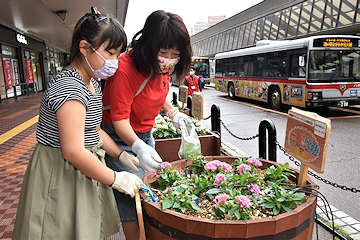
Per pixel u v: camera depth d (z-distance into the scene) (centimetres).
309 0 1533
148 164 161
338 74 889
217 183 179
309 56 873
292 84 962
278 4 1806
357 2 1238
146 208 158
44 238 133
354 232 257
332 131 686
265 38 1998
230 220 134
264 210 164
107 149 178
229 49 2709
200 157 227
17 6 1070
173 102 876
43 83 2250
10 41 1547
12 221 281
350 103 891
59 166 138
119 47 142
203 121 905
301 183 188
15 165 452
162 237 150
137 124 202
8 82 1585
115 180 141
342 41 880
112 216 170
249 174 191
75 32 139
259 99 1216
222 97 1639
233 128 770
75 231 135
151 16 167
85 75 146
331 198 340
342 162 469
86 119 144
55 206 135
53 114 134
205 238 135
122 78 173
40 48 2155
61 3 1091
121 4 1239
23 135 676
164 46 165
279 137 649
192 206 155
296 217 139
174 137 429
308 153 178
